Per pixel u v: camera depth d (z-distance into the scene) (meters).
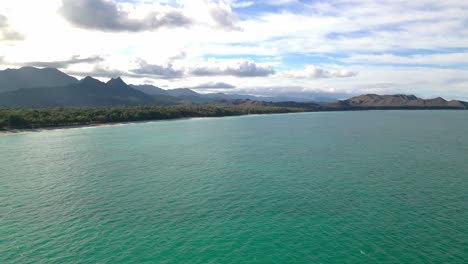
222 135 134.62
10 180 61.06
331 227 38.66
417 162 74.12
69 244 35.00
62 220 41.53
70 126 178.38
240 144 106.69
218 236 36.81
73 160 80.75
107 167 72.19
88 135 137.12
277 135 132.75
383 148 95.19
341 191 52.06
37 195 51.81
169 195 51.34
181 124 199.62
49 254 32.84
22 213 43.94
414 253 32.38
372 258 31.62
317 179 59.56
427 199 47.62
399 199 47.84
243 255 32.66
